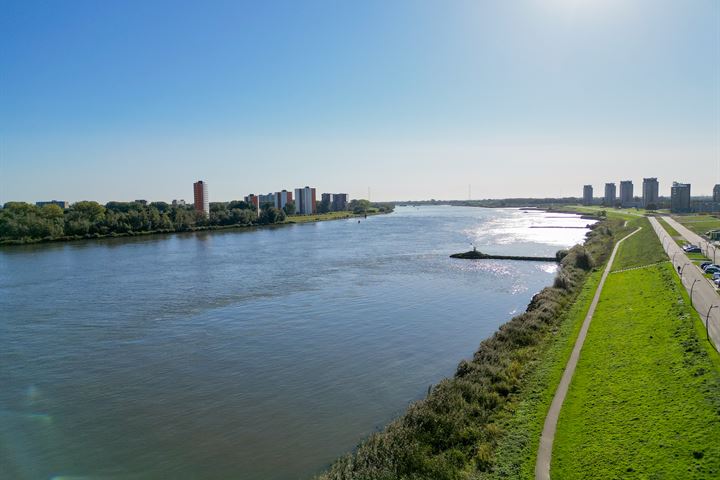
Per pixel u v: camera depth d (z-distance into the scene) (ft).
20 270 282.56
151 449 87.30
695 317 112.47
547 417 80.43
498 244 394.73
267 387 112.16
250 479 77.61
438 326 159.02
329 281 238.48
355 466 70.69
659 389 80.84
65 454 86.48
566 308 156.25
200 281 241.14
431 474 65.77
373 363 125.90
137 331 157.28
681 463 61.00
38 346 143.84
